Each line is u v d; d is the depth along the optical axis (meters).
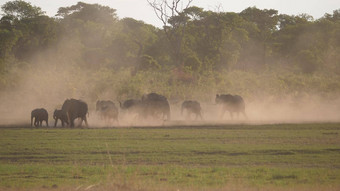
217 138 83.38
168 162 60.66
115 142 78.00
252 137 84.12
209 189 43.06
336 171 53.16
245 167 55.94
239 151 67.62
